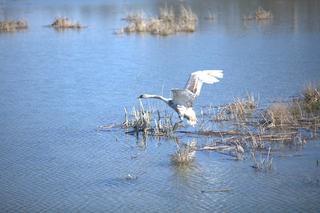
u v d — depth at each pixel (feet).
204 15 202.69
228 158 76.48
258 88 108.27
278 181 69.62
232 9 212.84
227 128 86.33
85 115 97.71
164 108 99.45
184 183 70.49
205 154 78.02
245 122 87.76
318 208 63.31
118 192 69.00
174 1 243.19
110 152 81.15
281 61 130.11
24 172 75.51
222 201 65.82
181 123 89.45
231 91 107.45
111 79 122.01
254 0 232.12
